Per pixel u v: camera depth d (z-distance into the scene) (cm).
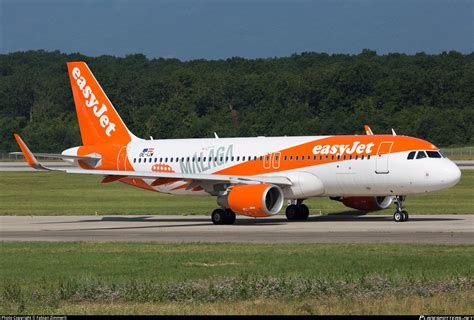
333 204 17438
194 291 6481
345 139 13250
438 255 8344
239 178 13162
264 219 14412
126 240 10569
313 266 7800
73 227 12862
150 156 15012
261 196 12444
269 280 6769
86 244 9994
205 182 13600
